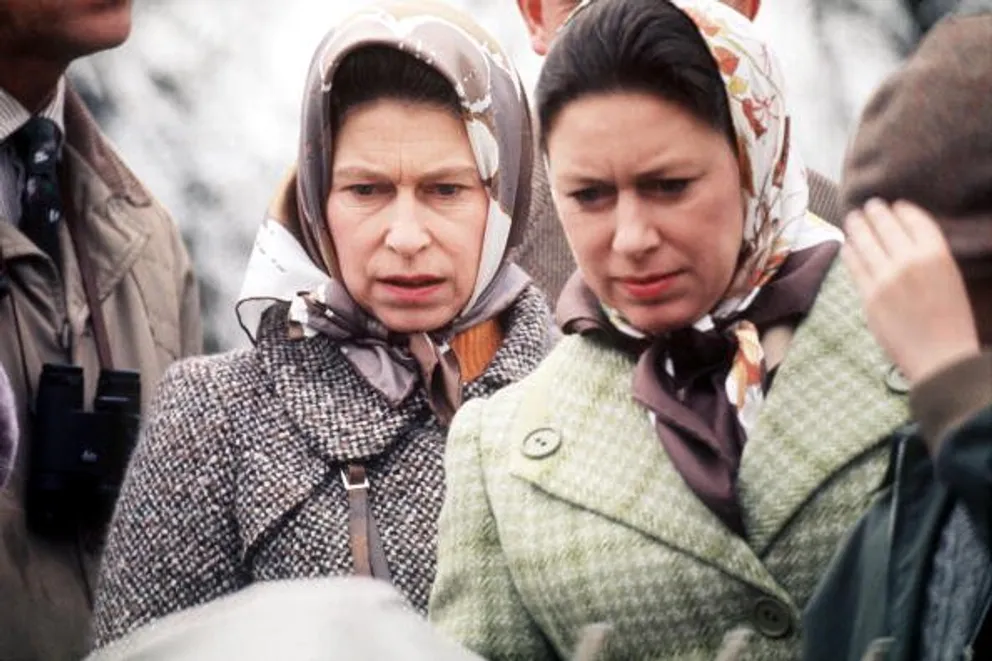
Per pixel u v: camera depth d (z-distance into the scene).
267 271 6.98
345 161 6.85
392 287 6.82
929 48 5.16
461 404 6.83
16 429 7.24
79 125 8.58
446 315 6.86
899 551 5.05
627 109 5.76
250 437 6.74
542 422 6.04
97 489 8.02
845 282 5.96
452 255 6.85
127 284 8.50
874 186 5.13
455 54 6.84
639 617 5.79
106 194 8.55
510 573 5.96
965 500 4.71
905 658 4.98
